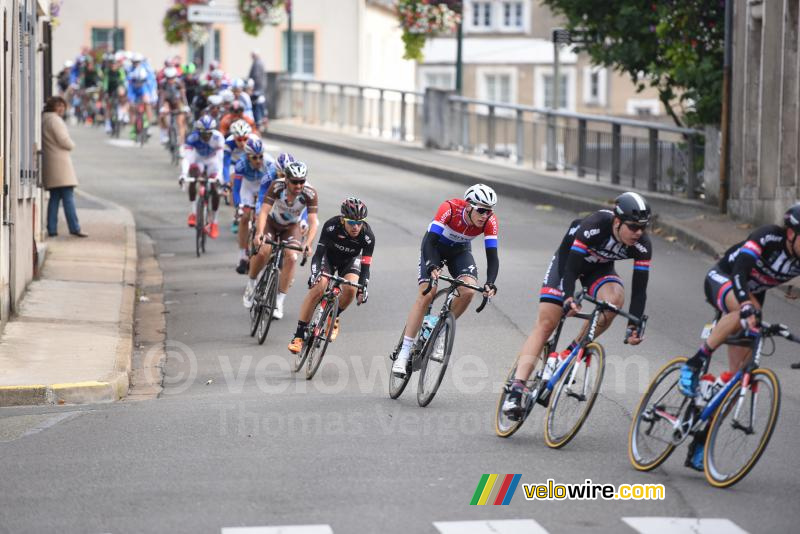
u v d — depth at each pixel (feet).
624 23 226.17
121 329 127.54
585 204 216.13
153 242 186.80
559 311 86.07
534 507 69.36
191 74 312.50
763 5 181.57
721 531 65.36
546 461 79.92
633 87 542.16
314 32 493.77
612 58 234.17
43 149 176.04
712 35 216.33
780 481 75.46
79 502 70.49
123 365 111.04
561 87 552.00
